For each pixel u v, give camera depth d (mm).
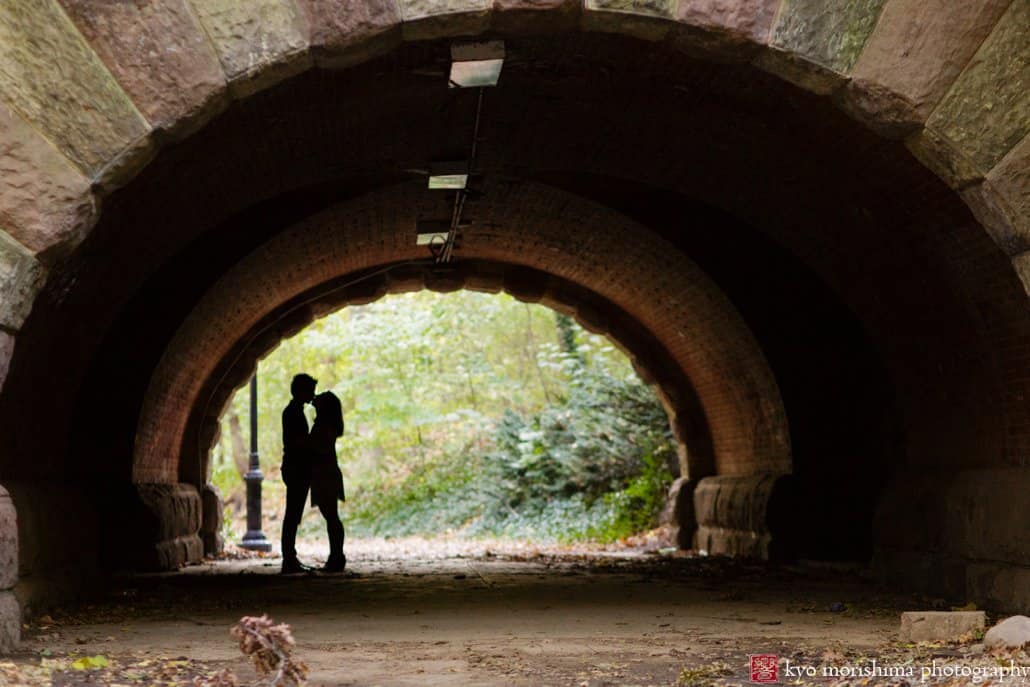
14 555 7906
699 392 20469
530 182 15406
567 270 19734
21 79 7492
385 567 16719
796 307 15797
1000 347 9898
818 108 9562
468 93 11203
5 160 7457
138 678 6531
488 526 29500
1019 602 9094
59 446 12016
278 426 36781
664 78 10383
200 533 19438
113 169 7609
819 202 11648
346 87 10266
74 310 10906
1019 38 8109
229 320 17750
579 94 11242
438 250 18984
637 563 17156
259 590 12578
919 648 7527
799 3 8047
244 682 6363
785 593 11695
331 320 35406
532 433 29500
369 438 35125
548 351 34938
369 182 15031
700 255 15859
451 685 6258
